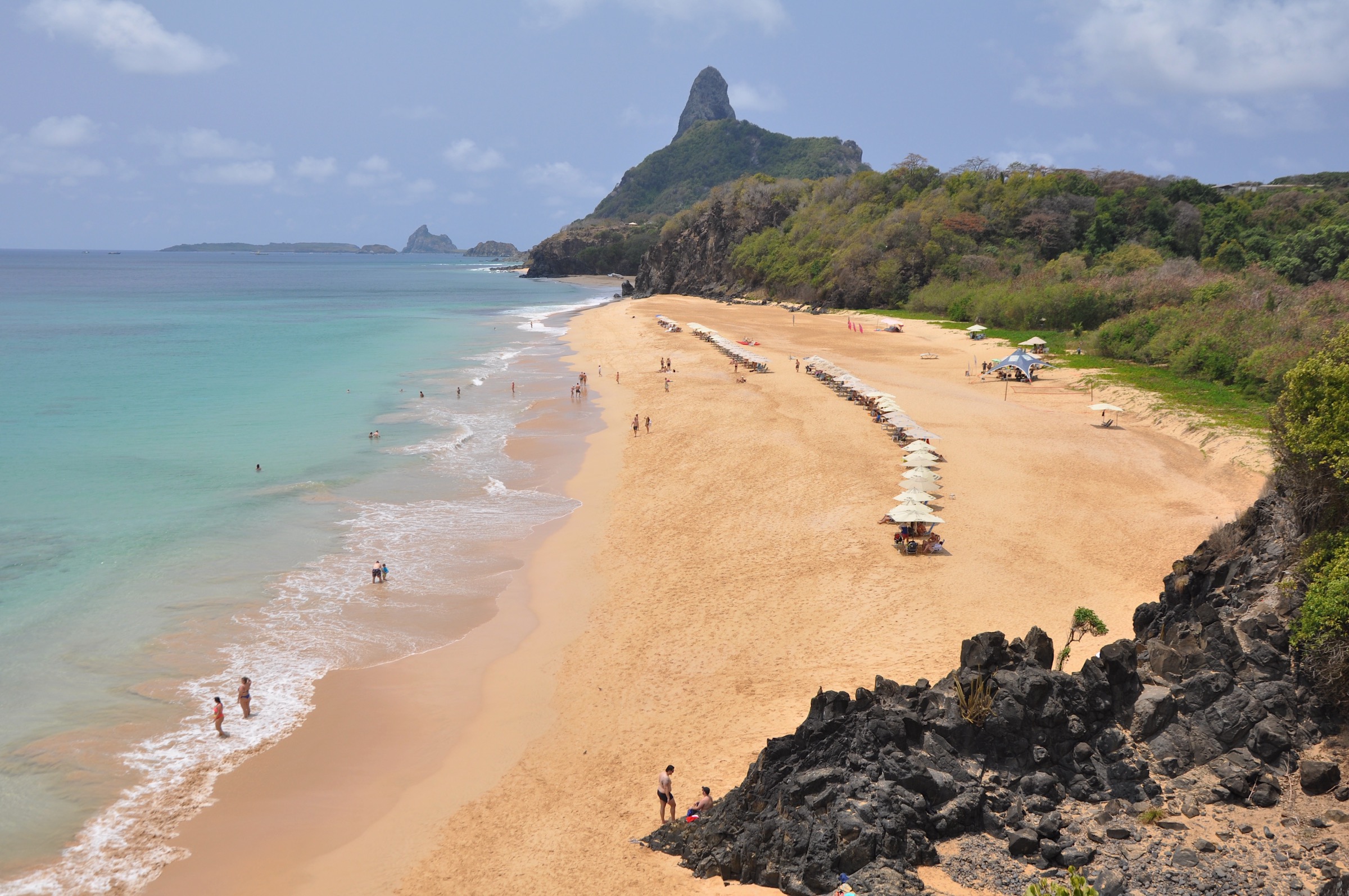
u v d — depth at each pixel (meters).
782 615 29.41
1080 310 91.88
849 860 16.41
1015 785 17.95
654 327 114.00
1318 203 130.38
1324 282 100.94
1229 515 37.00
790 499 41.62
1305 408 21.94
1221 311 73.81
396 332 116.94
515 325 127.19
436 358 92.19
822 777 17.61
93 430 56.91
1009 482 42.81
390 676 27.03
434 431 58.25
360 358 90.94
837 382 69.19
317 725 24.48
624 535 38.38
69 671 26.97
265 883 18.62
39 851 19.58
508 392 72.31
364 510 42.00
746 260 172.25
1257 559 21.89
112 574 34.09
